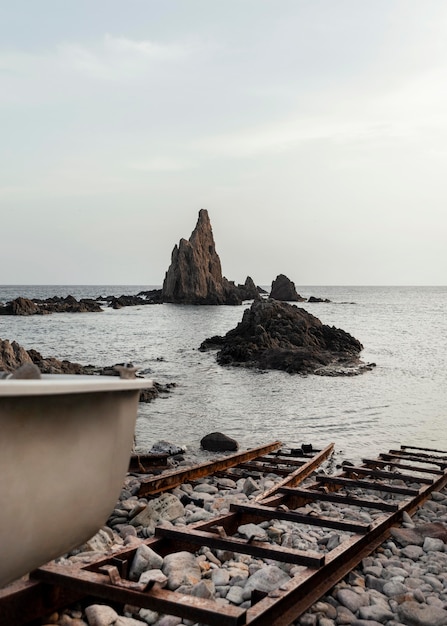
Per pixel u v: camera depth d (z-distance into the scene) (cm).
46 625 412
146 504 698
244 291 14025
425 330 4969
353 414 1543
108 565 452
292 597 439
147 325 5478
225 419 1460
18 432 327
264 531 629
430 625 441
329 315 7519
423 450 1143
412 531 645
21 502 336
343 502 724
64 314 7575
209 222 13100
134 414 390
